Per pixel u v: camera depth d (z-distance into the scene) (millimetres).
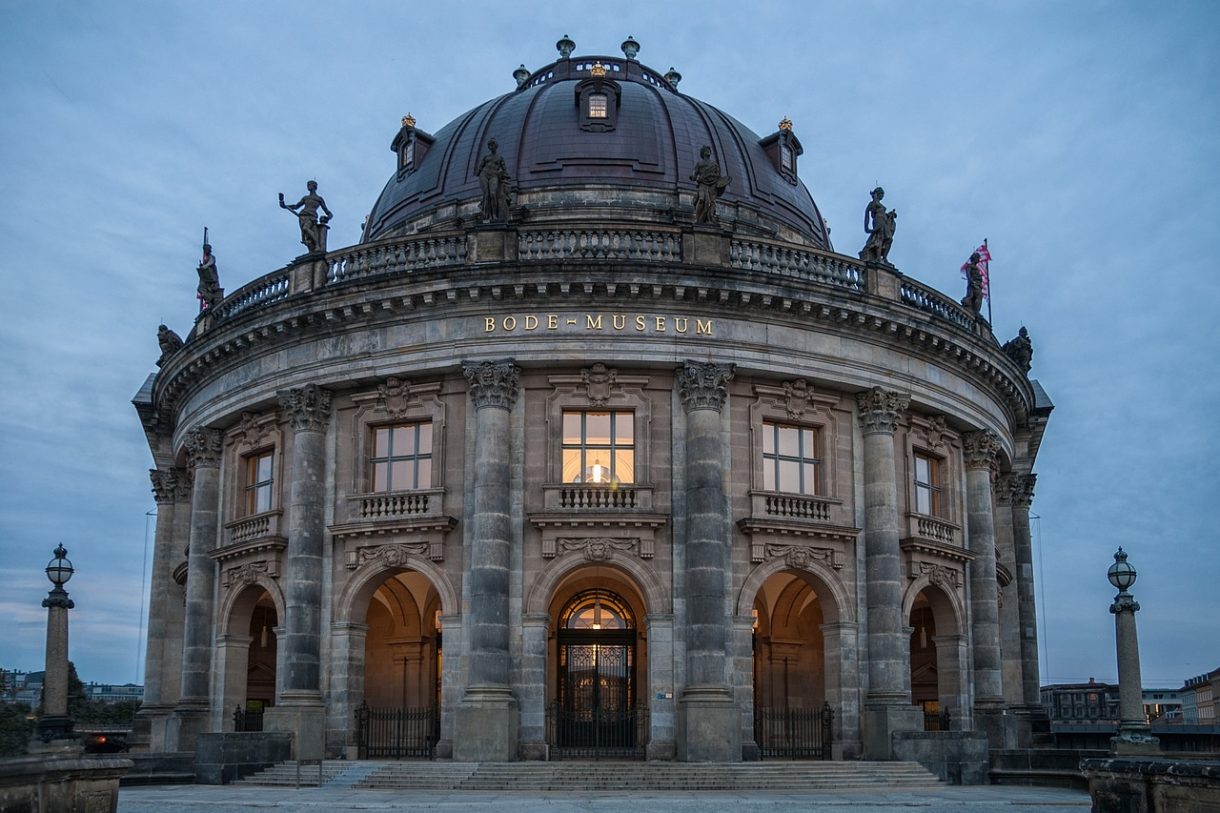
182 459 50406
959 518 44062
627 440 38531
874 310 39969
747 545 38000
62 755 18719
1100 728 73625
